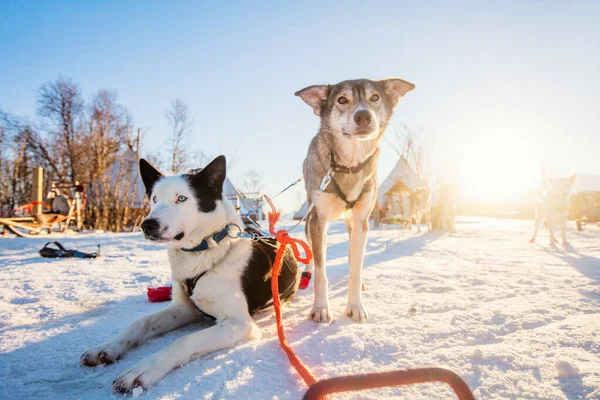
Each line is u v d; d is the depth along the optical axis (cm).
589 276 162
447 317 104
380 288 145
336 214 122
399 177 905
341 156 116
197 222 91
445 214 519
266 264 102
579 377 66
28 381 71
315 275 111
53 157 1013
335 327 97
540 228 559
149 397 63
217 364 74
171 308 97
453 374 42
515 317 102
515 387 65
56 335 96
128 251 286
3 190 1171
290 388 66
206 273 90
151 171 105
